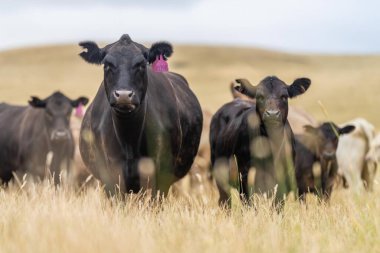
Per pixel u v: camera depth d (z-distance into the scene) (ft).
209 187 65.00
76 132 81.61
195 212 38.32
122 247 26.37
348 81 320.91
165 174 44.50
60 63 505.25
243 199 46.57
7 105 76.38
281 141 47.83
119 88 39.93
